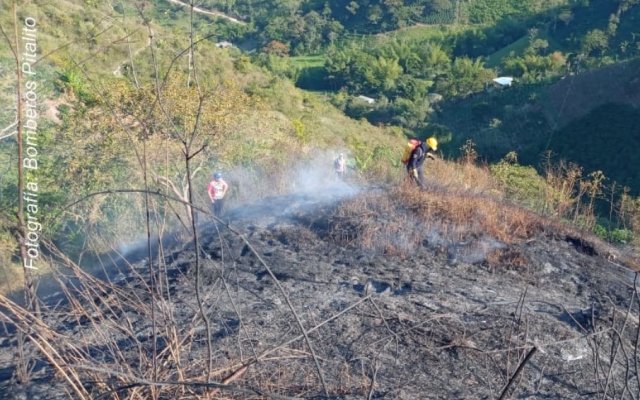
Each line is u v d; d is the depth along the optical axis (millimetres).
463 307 6262
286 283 6797
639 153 34062
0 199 7875
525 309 6348
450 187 11141
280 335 5223
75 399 3908
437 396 4520
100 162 10117
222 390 3693
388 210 9484
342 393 4328
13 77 11531
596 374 4320
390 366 4875
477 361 5109
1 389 4281
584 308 6758
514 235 9062
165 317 3949
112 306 5664
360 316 5734
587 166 34469
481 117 45375
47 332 3668
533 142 38469
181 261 7738
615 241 10680
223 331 5234
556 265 8281
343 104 51344
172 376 3846
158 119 7309
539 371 5109
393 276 7219
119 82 10555
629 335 6102
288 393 4191
